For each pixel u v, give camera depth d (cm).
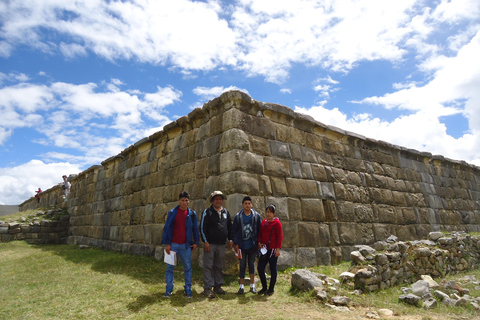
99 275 696
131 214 1084
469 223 1400
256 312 447
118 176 1252
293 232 755
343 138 1014
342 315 448
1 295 600
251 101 769
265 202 721
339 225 873
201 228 555
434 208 1245
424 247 741
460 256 840
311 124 914
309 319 424
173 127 948
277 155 796
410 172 1222
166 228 527
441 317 457
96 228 1343
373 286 573
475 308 508
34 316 457
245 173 698
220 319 421
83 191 1582
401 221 1079
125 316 439
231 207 666
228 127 735
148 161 1065
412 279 659
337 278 627
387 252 659
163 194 933
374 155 1102
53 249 1274
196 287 577
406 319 445
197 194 788
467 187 1490
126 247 1055
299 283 554
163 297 514
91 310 468
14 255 1159
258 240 565
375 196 1026
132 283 599
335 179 921
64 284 645
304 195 815
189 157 862
